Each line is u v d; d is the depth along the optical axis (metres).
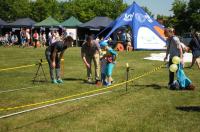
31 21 50.69
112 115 8.83
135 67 19.59
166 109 9.52
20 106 9.65
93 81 14.09
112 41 36.75
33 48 40.34
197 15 73.00
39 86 12.87
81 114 8.87
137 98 10.86
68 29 48.06
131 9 37.25
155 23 37.53
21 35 44.16
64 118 8.48
